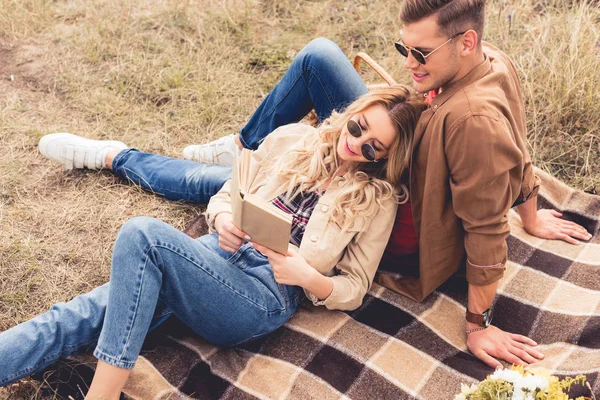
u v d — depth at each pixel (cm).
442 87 228
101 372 218
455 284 275
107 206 331
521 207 285
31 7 477
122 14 475
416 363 240
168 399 232
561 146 362
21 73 426
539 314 258
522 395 168
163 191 332
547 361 237
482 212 224
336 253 248
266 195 262
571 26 409
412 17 211
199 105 404
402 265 277
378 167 254
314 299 251
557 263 278
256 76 432
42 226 318
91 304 239
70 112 398
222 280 231
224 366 243
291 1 496
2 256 299
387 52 443
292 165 261
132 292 217
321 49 303
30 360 228
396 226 264
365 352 243
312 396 229
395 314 262
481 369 238
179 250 222
